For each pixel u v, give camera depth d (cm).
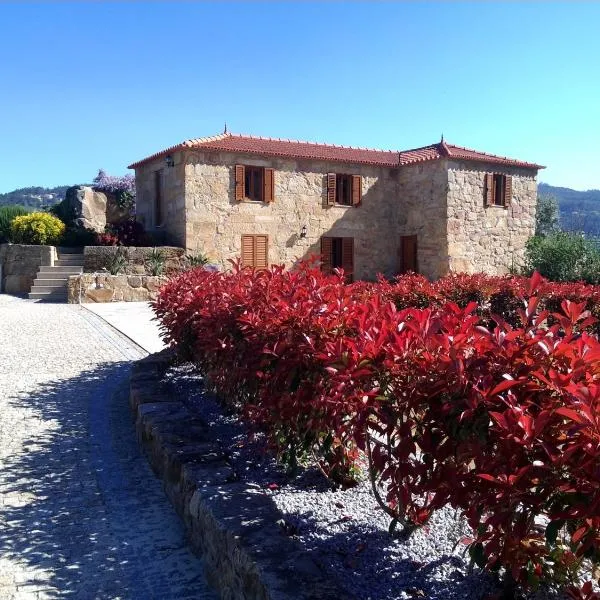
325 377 264
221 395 474
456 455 193
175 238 1755
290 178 1834
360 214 1966
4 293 1731
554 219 3353
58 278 1639
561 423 171
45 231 1809
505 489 167
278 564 220
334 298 325
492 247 1925
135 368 613
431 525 280
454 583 232
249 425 370
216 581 264
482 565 198
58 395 612
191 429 405
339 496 319
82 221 2023
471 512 184
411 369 208
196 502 299
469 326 212
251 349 334
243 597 228
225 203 1733
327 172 1897
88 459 435
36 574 283
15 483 391
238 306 377
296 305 308
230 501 287
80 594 267
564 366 187
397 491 219
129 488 384
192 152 1681
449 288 885
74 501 364
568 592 199
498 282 957
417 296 821
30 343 906
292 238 1845
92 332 1025
